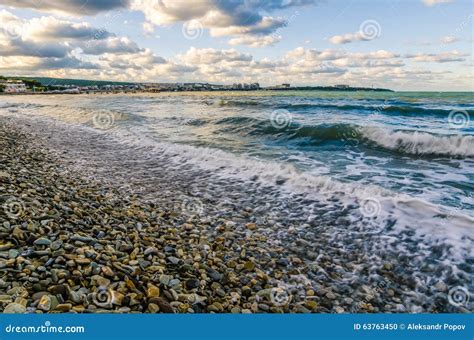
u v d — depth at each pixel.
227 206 6.85
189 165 10.14
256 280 4.30
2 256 3.67
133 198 7.12
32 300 3.17
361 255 4.96
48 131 17.16
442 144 11.38
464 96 37.78
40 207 5.20
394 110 21.52
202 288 3.96
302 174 8.41
